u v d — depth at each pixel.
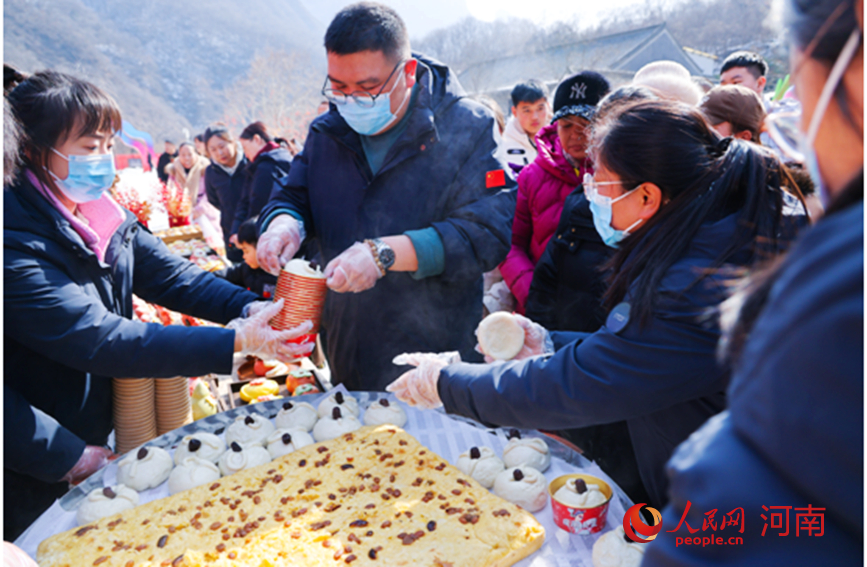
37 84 1.58
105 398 1.92
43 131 1.55
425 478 1.63
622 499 1.44
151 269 2.13
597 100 2.41
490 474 1.64
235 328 1.75
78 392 1.80
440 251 1.96
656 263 1.11
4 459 1.50
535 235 2.84
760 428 0.42
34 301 1.53
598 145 1.26
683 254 1.11
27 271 1.52
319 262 2.39
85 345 1.57
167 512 1.50
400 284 2.17
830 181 0.44
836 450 0.36
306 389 2.68
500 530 1.39
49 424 1.58
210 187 4.91
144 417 1.96
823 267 0.39
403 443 1.79
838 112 0.40
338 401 2.01
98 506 1.50
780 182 1.11
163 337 1.64
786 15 0.44
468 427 1.91
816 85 0.42
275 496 1.58
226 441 1.86
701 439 0.49
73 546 1.37
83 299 1.60
